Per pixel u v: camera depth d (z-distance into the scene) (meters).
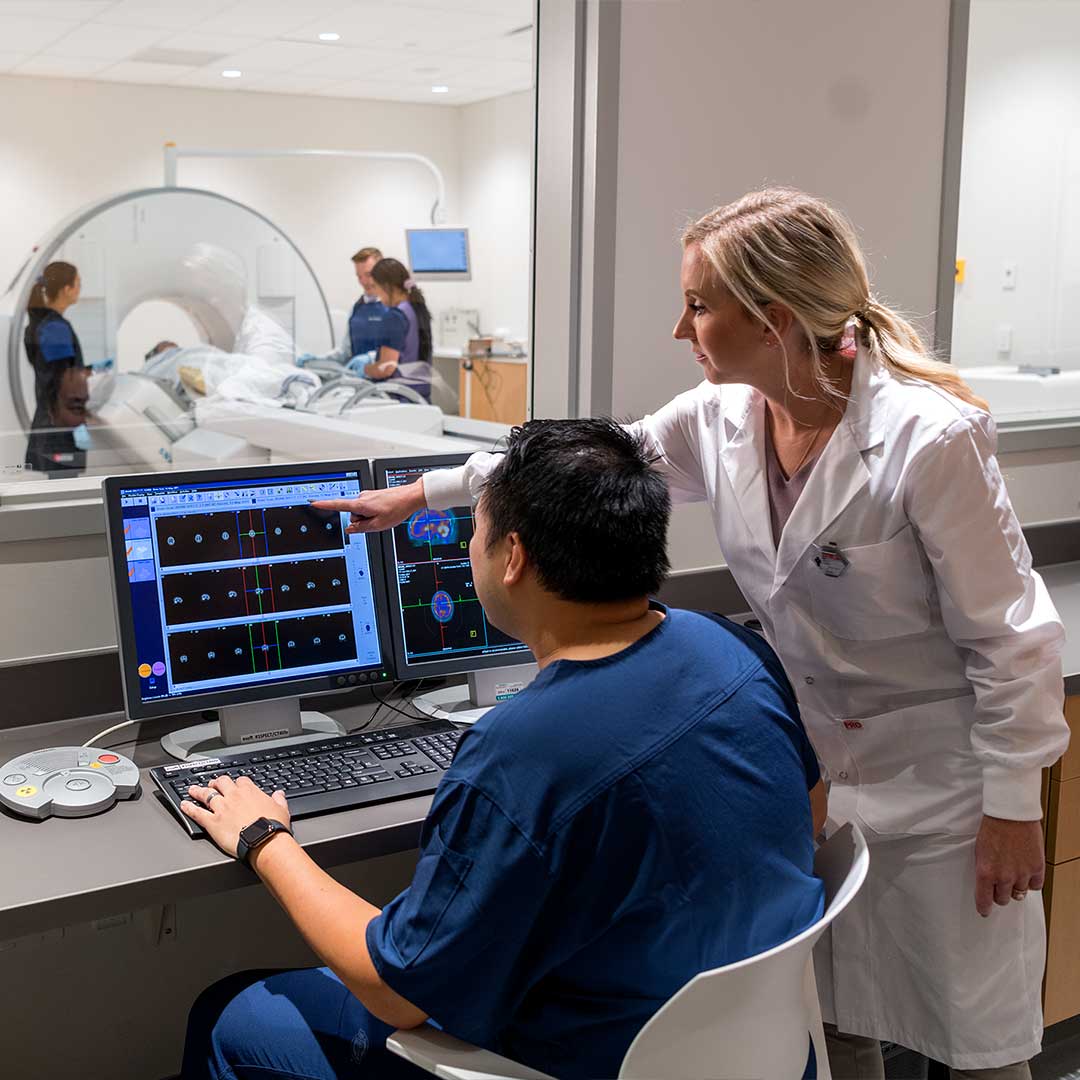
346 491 1.67
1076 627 2.12
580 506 1.04
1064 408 2.78
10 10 3.88
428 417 3.19
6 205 4.62
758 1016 1.03
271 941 1.99
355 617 1.67
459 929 0.98
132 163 4.99
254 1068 1.24
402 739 1.61
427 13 3.87
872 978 1.55
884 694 1.48
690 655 1.07
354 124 5.55
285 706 1.63
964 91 2.23
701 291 1.35
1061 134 2.74
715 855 0.99
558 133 1.93
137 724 1.68
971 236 2.69
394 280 4.32
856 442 1.37
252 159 5.42
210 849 1.29
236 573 1.59
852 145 2.13
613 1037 1.03
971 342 2.76
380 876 2.08
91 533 1.69
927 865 1.48
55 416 2.99
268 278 4.05
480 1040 1.02
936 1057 1.51
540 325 2.04
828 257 1.31
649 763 0.98
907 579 1.39
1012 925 1.47
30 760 1.46
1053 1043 2.20
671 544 2.10
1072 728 1.88
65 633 1.69
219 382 3.19
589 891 0.98
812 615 1.48
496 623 1.14
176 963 1.90
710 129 1.98
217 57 4.62
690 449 1.65
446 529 1.74
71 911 1.18
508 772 0.98
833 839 1.24
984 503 1.32
